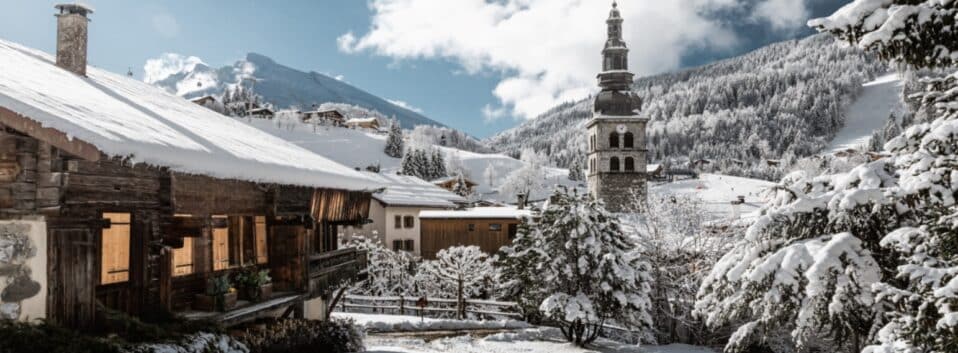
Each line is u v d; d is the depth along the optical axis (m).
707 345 23.47
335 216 15.19
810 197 8.55
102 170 7.99
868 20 5.91
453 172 117.25
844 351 10.74
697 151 184.25
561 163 174.38
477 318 26.06
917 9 5.65
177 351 8.10
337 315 23.45
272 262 13.31
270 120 124.69
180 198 9.16
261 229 13.38
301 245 13.22
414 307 26.38
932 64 6.03
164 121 10.50
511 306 25.75
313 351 13.39
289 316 14.39
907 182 6.59
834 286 8.02
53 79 10.09
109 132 7.42
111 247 8.68
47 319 7.28
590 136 61.66
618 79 59.81
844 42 6.24
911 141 7.41
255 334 11.65
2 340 6.64
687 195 26.78
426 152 108.38
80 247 7.69
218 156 9.60
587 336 21.34
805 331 8.49
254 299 11.70
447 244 37.44
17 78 8.35
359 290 29.14
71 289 7.58
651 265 23.69
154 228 8.94
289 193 12.55
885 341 7.07
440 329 22.61
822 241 8.28
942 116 7.09
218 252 11.79
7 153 7.18
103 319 7.89
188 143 9.31
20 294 7.08
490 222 37.03
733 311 9.72
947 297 6.17
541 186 113.56
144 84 15.73
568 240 20.53
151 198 8.88
